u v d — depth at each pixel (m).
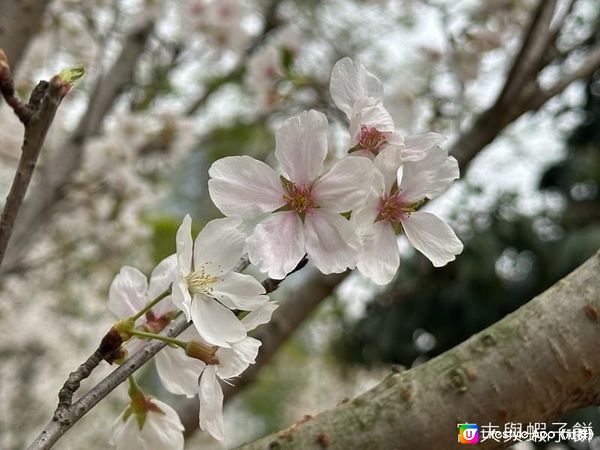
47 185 0.47
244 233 0.16
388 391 0.17
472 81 0.47
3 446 0.91
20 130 0.51
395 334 0.54
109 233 0.59
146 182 0.59
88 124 0.48
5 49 0.35
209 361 0.15
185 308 0.15
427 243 0.17
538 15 0.34
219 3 0.59
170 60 0.59
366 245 0.16
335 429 0.17
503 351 0.17
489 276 0.49
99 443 0.91
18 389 0.94
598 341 0.17
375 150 0.16
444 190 0.17
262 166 0.16
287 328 0.41
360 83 0.17
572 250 0.48
